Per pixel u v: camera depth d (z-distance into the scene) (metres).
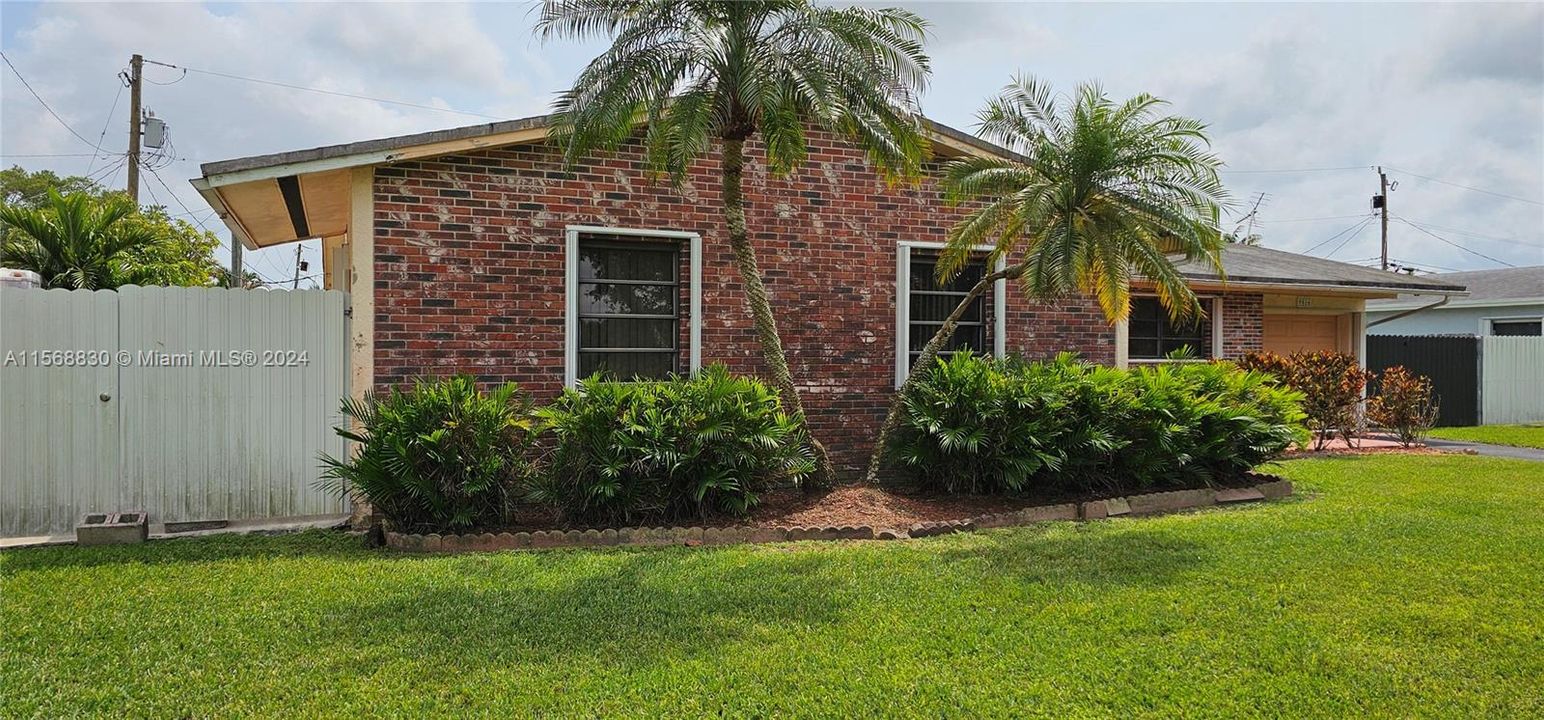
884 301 9.57
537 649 4.47
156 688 3.98
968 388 8.42
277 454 7.72
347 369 7.93
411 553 6.67
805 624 4.87
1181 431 8.66
